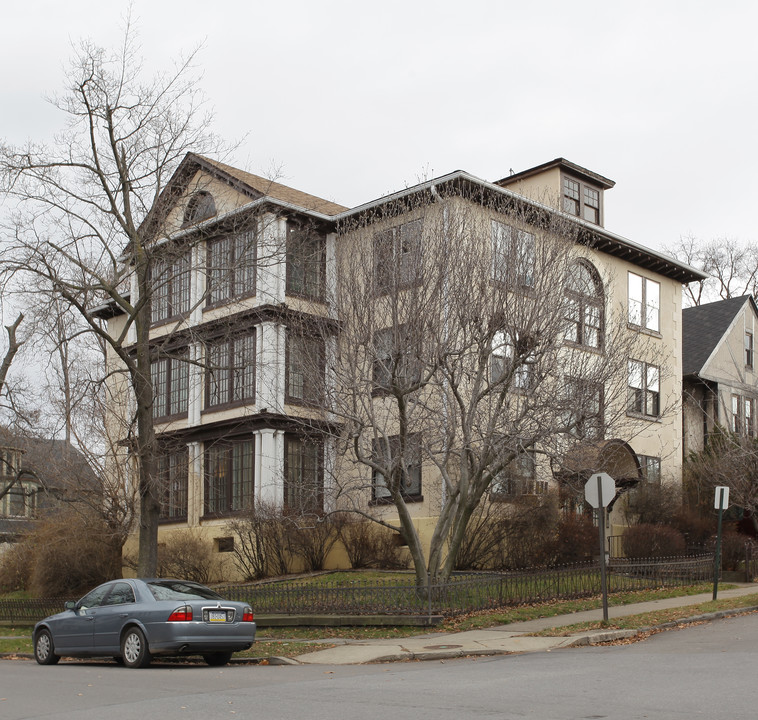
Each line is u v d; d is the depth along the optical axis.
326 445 27.53
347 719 8.73
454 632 17.61
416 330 19.59
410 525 20.36
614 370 21.30
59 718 9.24
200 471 30.67
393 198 24.86
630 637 16.08
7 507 37.31
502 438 20.28
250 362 25.58
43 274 21.34
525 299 20.52
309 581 25.02
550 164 32.91
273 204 27.70
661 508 30.83
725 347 40.12
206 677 12.94
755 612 19.41
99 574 28.34
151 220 22.62
